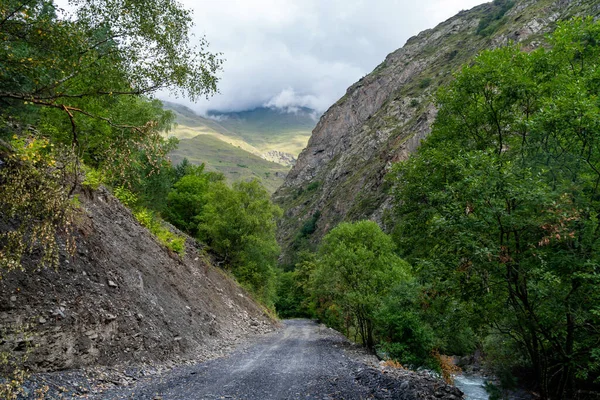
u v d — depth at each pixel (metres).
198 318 19.25
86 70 7.34
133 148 7.98
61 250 10.99
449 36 176.38
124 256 15.54
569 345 9.18
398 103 143.00
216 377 10.91
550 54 13.86
